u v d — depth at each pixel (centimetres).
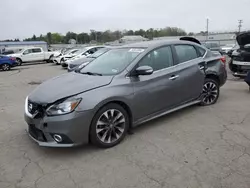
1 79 1209
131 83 361
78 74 406
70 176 280
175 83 421
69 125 304
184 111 488
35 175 284
